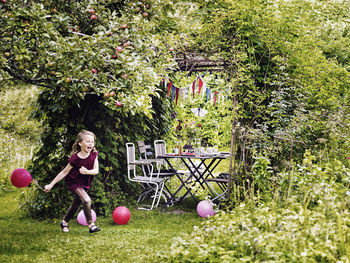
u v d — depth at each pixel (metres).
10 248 3.99
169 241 4.24
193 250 3.19
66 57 4.29
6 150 9.13
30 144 9.54
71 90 4.64
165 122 8.55
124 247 4.04
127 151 6.68
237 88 6.00
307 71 6.71
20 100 9.80
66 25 4.58
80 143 4.69
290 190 4.46
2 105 9.62
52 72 4.52
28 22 4.17
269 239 3.11
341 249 2.98
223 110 6.75
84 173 4.64
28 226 5.30
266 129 6.13
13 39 4.38
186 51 6.31
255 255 3.00
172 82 7.73
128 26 4.85
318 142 6.11
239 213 4.15
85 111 6.24
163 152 7.90
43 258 3.63
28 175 4.46
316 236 3.07
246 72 6.02
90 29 5.41
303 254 2.64
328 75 7.04
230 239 3.26
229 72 6.06
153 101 8.10
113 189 6.62
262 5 6.21
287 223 3.30
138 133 7.71
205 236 3.58
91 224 4.79
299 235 3.00
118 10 5.58
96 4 5.10
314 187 4.05
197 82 7.52
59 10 5.07
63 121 6.21
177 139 9.23
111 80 4.73
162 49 5.85
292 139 5.36
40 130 9.42
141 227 5.30
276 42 6.11
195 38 6.45
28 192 6.23
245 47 6.04
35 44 4.36
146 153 7.18
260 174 5.14
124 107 4.82
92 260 3.54
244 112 6.14
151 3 5.41
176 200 7.14
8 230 4.94
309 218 3.28
